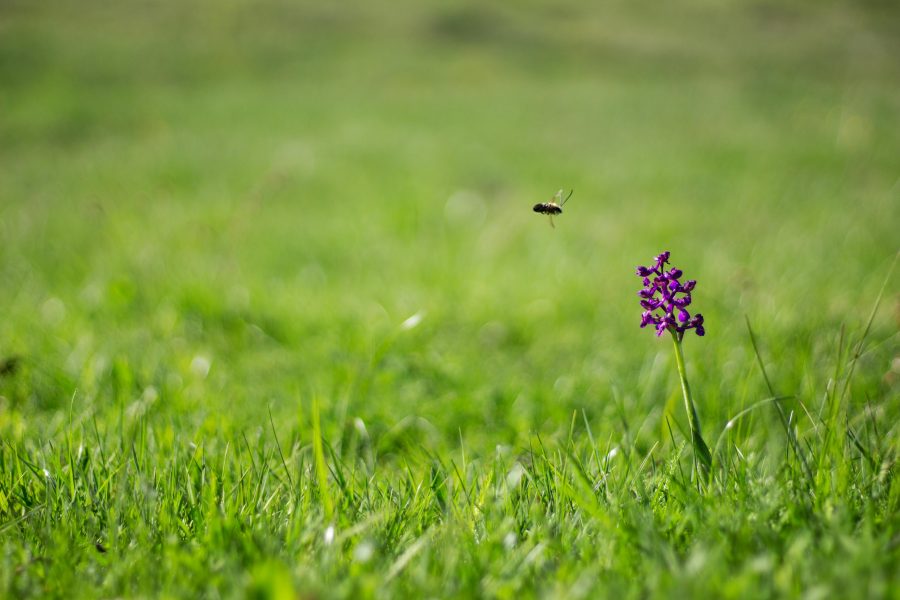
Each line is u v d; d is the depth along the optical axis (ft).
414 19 122.72
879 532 8.11
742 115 69.97
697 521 8.52
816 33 124.98
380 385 16.81
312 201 40.60
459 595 7.30
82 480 10.03
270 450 11.61
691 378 15.64
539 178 46.93
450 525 8.48
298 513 9.18
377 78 93.86
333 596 7.14
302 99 81.00
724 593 6.79
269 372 17.72
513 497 9.74
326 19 120.16
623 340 19.47
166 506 9.36
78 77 84.94
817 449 10.13
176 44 101.40
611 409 14.67
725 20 132.87
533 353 19.20
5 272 26.58
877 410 12.42
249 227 33.42
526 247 30.81
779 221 34.45
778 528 8.36
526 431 13.94
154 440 11.64
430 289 24.43
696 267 26.16
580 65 103.04
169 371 16.88
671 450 10.77
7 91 77.71
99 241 31.12
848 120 62.39
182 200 40.24
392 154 54.60
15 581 8.00
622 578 7.51
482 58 104.83
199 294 22.38
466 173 48.60
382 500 9.84
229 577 7.65
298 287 24.75
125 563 8.16
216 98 79.97
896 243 28.73
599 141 59.88
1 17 107.34
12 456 10.55
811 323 18.76
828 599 6.72
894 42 118.42
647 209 37.91
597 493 9.53
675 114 71.26
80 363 17.03
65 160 54.75
